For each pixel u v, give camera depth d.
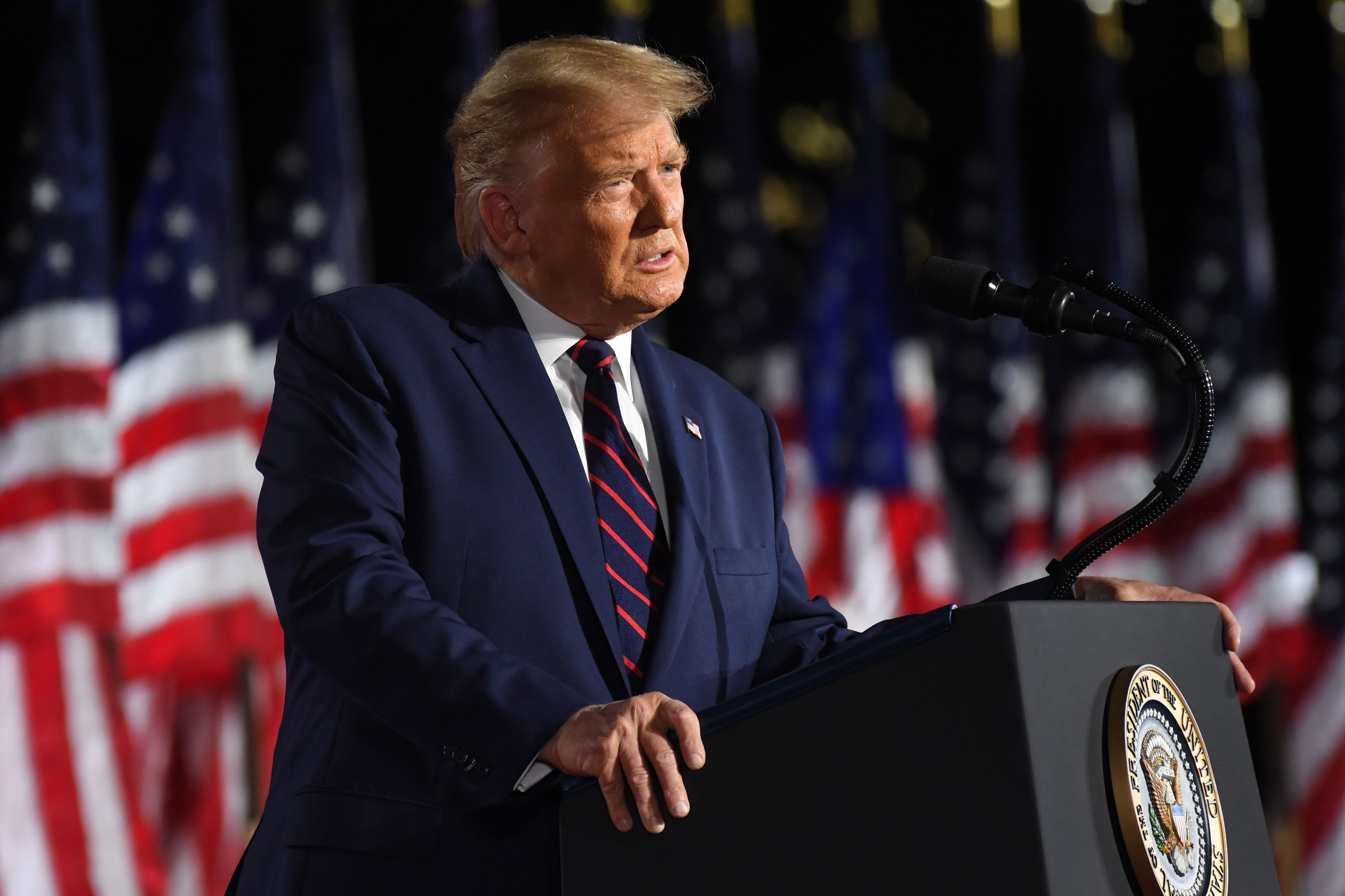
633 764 3.83
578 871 3.92
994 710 3.53
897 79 23.08
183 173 15.91
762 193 21.23
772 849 3.73
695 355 19.19
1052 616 3.71
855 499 19.08
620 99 5.48
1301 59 23.75
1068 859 3.46
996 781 3.49
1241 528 20.83
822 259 19.97
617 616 5.11
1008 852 3.43
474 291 5.69
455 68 17.75
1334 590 21.89
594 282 5.52
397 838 4.55
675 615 5.15
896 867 3.57
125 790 14.21
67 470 14.52
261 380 16.39
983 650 3.57
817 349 19.64
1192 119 23.70
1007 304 5.11
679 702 4.12
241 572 15.30
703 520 5.56
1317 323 23.42
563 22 20.08
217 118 16.12
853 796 3.67
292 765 4.94
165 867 14.99
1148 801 3.75
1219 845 4.04
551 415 5.33
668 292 5.62
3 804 13.82
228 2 18.48
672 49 20.95
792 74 22.44
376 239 18.97
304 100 16.95
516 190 5.58
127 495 15.31
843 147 22.16
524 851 4.57
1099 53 21.19
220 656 15.04
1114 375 20.55
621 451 5.51
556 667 4.89
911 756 3.62
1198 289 21.69
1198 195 23.48
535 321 5.72
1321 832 20.77
